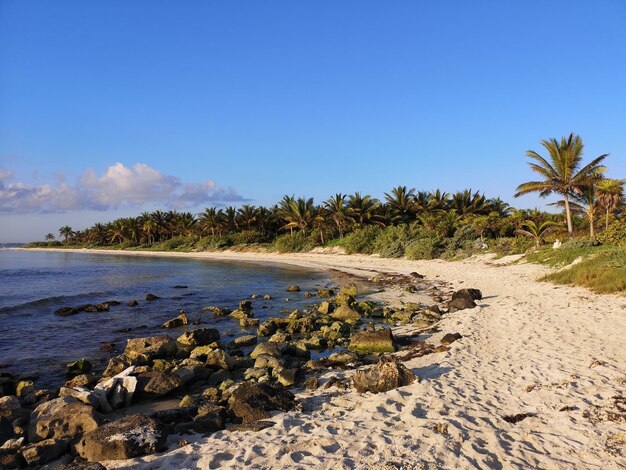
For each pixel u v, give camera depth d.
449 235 46.53
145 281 34.72
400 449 5.42
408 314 16.98
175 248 88.81
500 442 5.50
